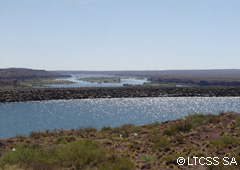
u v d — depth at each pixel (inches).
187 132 932.0
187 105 3484.3
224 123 992.2
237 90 5162.4
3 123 2095.2
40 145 849.5
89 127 1255.5
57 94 4333.2
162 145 763.4
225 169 532.7
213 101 3986.2
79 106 3314.5
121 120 2336.4
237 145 685.9
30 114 2613.2
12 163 617.6
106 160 629.6
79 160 617.6
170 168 569.3
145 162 628.7
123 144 845.2
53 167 586.2
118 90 4940.9
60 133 1098.7
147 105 3472.0
